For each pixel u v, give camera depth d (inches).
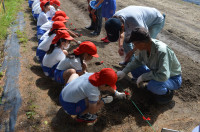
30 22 257.6
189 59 177.0
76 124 104.3
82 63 117.6
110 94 127.4
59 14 178.9
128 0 402.6
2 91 121.4
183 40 220.8
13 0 365.1
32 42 196.2
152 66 110.0
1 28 219.1
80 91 91.0
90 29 248.2
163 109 119.4
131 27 127.4
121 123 108.0
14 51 174.1
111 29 121.5
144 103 122.4
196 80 143.3
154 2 398.0
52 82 137.1
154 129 104.3
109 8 208.7
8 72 141.3
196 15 320.5
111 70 87.1
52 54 128.5
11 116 103.0
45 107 111.7
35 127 98.0
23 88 124.5
